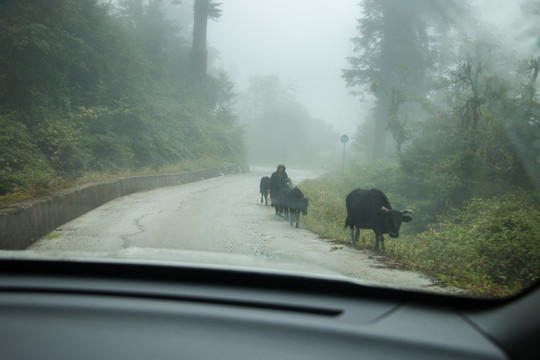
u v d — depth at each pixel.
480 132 12.78
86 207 11.44
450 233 8.38
